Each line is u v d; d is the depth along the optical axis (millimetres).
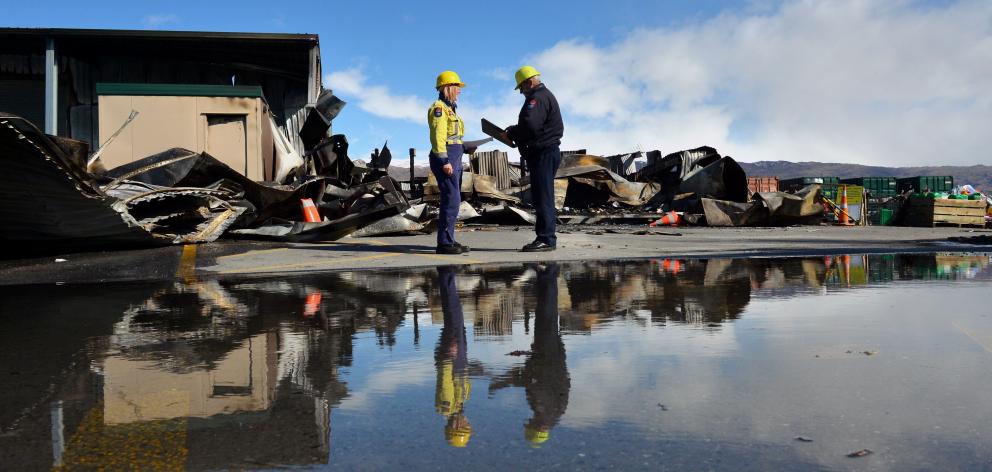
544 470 826
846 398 1144
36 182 4383
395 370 1415
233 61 14461
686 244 6902
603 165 17234
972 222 17609
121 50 13625
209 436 980
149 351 1652
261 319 2182
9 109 14438
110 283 3555
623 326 1945
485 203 14391
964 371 1337
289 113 15398
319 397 1196
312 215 7812
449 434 975
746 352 1549
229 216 7027
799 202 13672
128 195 6020
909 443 916
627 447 910
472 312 2295
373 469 838
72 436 987
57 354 1622
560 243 6895
